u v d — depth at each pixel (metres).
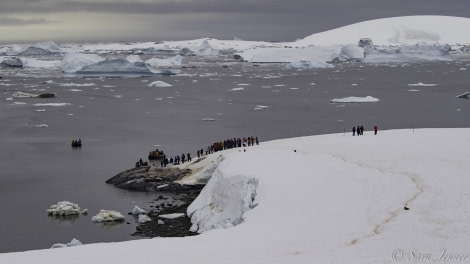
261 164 52.56
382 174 43.72
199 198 54.19
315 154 53.78
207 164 64.31
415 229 32.66
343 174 45.69
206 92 172.50
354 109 128.62
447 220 33.41
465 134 59.38
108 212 51.53
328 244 31.75
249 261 29.36
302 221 37.28
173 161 73.44
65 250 33.78
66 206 53.16
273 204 42.41
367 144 56.47
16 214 52.66
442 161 45.31
